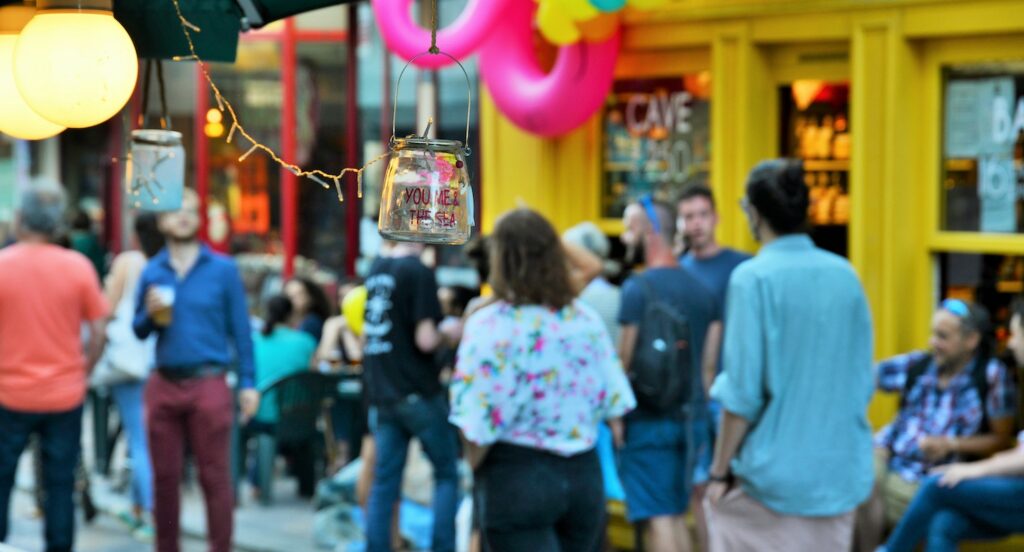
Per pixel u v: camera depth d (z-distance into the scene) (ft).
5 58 12.60
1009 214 22.49
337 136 40.06
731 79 25.14
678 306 21.06
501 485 16.85
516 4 25.77
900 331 23.30
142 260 28.71
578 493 17.01
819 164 24.84
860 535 21.97
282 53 40.14
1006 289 22.65
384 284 23.52
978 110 22.80
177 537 24.34
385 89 38.86
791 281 17.28
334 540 27.35
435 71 36.70
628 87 27.17
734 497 17.90
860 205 23.45
